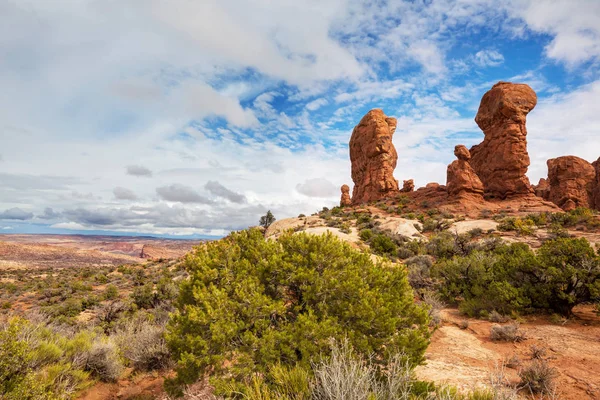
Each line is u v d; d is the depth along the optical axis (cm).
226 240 654
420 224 4094
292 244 622
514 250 1688
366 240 3341
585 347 753
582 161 6106
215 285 564
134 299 1941
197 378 484
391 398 341
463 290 1378
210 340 477
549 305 1068
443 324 1063
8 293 3638
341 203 7462
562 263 1073
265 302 508
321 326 470
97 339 786
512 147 4934
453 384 562
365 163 7150
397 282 632
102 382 648
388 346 487
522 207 4409
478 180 4925
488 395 379
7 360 448
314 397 354
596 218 3378
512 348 783
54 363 601
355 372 346
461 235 2942
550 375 540
